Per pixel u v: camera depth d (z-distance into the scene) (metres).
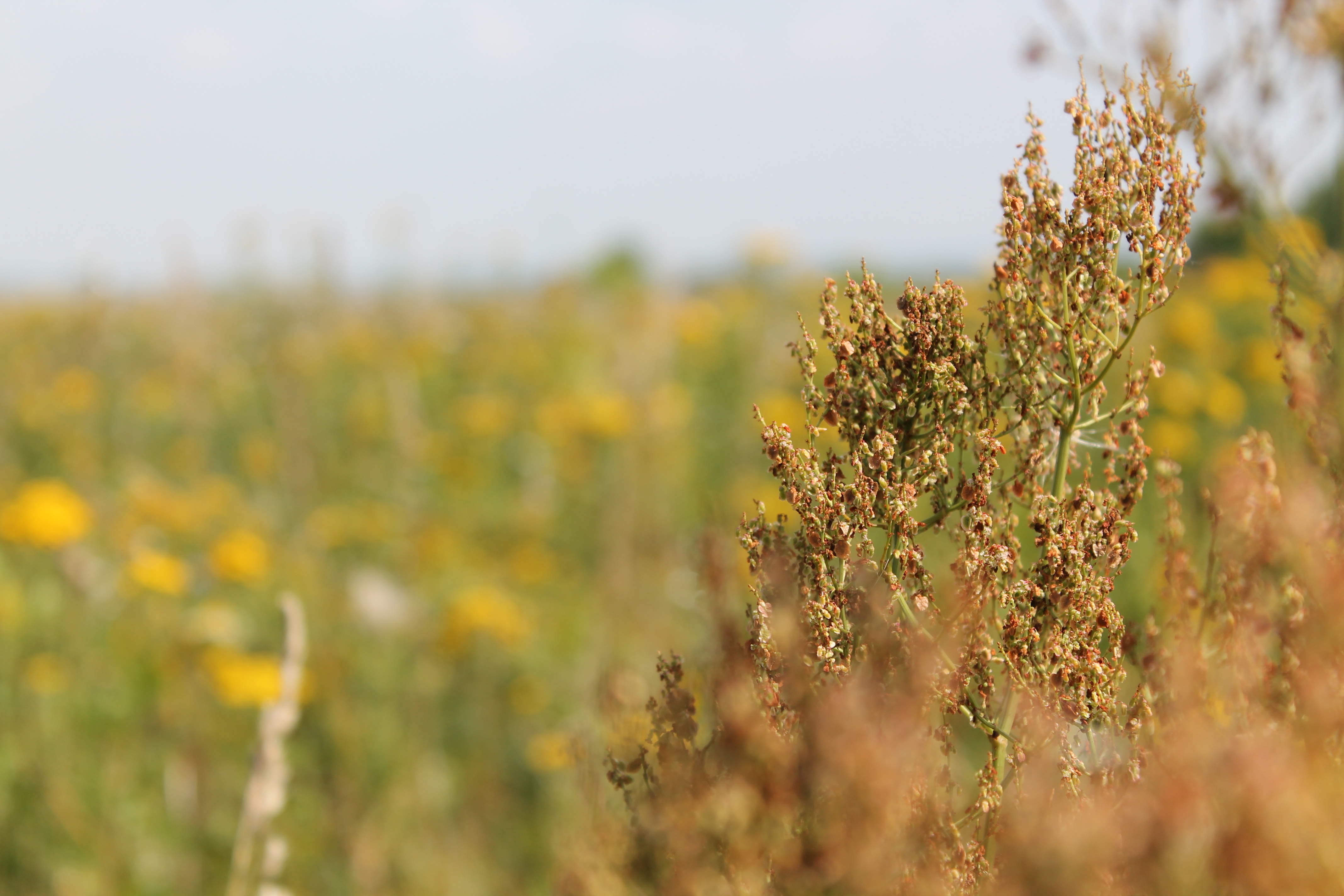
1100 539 0.94
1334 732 0.73
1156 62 0.89
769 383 7.01
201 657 3.73
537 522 5.63
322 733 3.47
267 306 8.51
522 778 3.39
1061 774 0.87
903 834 0.77
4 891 2.89
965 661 0.90
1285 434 0.87
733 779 0.79
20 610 3.61
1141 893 0.68
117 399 7.51
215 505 5.65
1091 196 0.93
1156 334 5.45
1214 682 0.87
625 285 8.30
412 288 9.14
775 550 0.96
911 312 0.97
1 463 6.46
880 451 0.92
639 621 4.16
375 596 4.14
